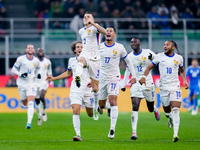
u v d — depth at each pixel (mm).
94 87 28500
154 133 34156
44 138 31203
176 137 27031
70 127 38625
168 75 28547
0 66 60219
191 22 66312
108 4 75812
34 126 39656
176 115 27750
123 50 29141
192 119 45219
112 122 28188
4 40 60562
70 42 62000
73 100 27547
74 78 28188
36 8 75250
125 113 52219
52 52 61344
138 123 41125
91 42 27766
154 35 62188
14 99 55250
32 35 61344
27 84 37250
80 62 26875
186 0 76062
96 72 28016
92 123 40938
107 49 29109
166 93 28594
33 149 23594
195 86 52969
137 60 31797
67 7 73375
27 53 37438
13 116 49031
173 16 64812
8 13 76125
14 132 35094
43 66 43531
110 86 29094
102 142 27125
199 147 24906
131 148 24203
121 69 61750
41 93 42125
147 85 32969
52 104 55438
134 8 75688
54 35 62000
